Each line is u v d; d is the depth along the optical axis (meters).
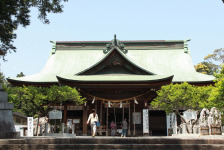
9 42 19.59
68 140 13.68
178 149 12.84
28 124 33.34
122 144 13.09
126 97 45.28
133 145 12.94
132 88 43.25
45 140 13.55
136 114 44.75
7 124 16.53
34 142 13.42
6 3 17.66
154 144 13.11
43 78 47.34
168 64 53.59
